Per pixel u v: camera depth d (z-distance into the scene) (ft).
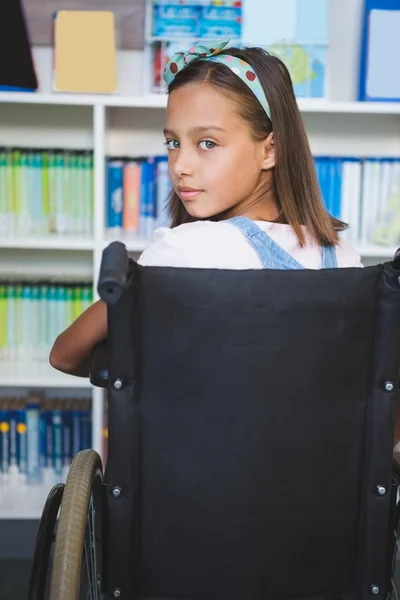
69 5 8.26
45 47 8.52
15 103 8.73
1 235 8.18
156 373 3.30
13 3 7.59
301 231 3.83
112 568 3.40
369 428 3.49
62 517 3.12
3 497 8.18
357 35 8.59
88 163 8.17
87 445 8.54
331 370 3.38
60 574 2.92
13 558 7.94
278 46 7.89
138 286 3.21
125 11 8.27
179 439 3.36
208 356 3.29
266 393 3.34
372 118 8.87
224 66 3.82
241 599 3.50
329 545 3.52
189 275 3.21
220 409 3.34
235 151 3.81
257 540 3.44
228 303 3.25
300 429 3.40
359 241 8.27
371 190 8.22
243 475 3.39
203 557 3.45
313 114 8.86
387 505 3.52
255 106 3.86
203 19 7.84
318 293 3.30
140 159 8.28
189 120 3.79
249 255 3.61
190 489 3.39
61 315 8.38
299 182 4.04
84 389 9.27
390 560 3.61
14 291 8.33
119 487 3.34
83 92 7.73
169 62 4.06
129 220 8.28
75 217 8.26
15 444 8.51
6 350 8.42
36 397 8.72
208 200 3.86
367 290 3.36
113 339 3.19
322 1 7.88
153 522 3.42
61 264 9.14
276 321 3.29
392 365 3.43
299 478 3.43
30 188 8.19
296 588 3.53
